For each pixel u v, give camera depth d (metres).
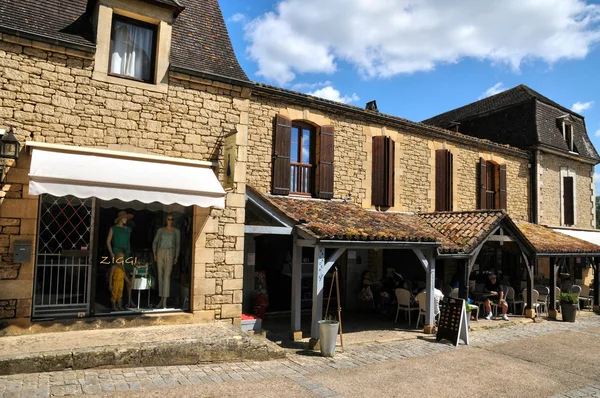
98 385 5.61
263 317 10.66
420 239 10.01
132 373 6.20
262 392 5.92
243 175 8.78
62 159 6.78
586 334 11.37
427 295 10.45
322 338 8.12
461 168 15.41
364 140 12.97
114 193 6.65
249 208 10.12
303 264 12.57
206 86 8.52
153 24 8.27
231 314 8.49
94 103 7.45
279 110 11.33
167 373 6.36
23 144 6.86
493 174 16.84
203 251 8.27
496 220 11.69
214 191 7.45
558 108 19.33
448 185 14.80
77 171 6.58
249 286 10.91
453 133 14.98
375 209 13.09
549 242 14.16
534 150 17.62
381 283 12.97
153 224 8.25
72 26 7.56
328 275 12.94
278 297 11.87
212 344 7.11
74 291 7.33
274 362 7.54
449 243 10.99
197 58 8.62
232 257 8.55
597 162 20.12
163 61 8.09
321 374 6.97
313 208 10.45
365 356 8.24
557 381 7.27
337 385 6.46
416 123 13.93
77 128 7.28
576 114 20.25
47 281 7.13
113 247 7.81
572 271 18.81
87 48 7.33
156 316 7.77
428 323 10.40
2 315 6.63
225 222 8.52
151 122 7.92
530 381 7.18
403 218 12.48
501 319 12.70
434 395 6.31
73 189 6.37
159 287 8.20
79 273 7.39
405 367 7.63
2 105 6.76
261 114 11.05
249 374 6.70
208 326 7.94
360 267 13.27
